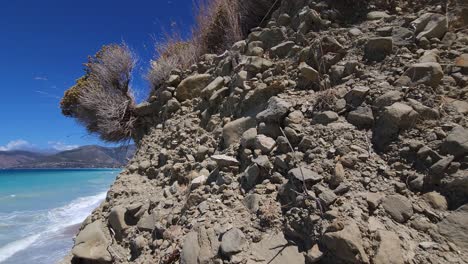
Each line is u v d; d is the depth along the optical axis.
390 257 1.75
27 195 16.45
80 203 13.06
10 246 7.00
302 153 2.66
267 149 2.86
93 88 6.79
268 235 2.29
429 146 2.24
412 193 2.12
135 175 4.31
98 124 6.59
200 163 3.56
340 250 1.85
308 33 3.90
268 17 5.50
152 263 2.67
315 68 3.50
